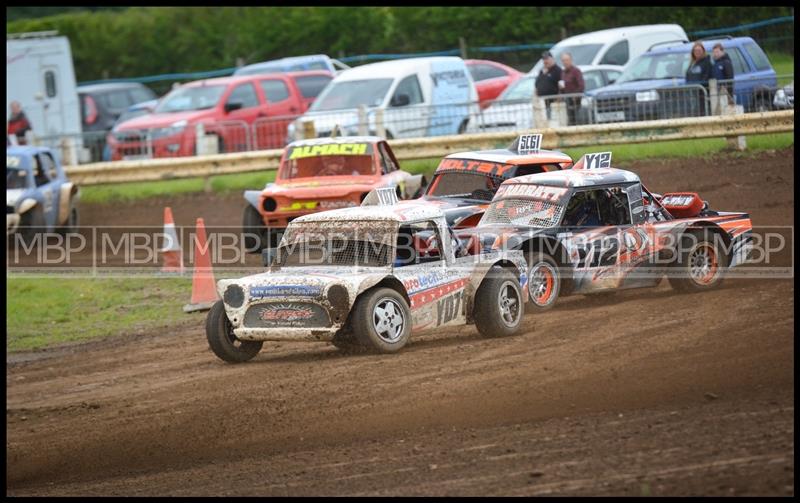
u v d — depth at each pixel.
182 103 88.00
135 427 31.00
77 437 30.98
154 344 42.94
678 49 75.94
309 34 130.62
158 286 53.69
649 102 71.50
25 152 65.69
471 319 36.81
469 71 87.31
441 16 120.50
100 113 111.88
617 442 24.39
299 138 74.12
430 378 31.45
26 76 98.25
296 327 35.06
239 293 35.91
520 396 28.89
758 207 56.72
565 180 40.28
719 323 33.72
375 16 127.62
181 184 80.31
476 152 51.22
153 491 25.44
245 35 136.38
